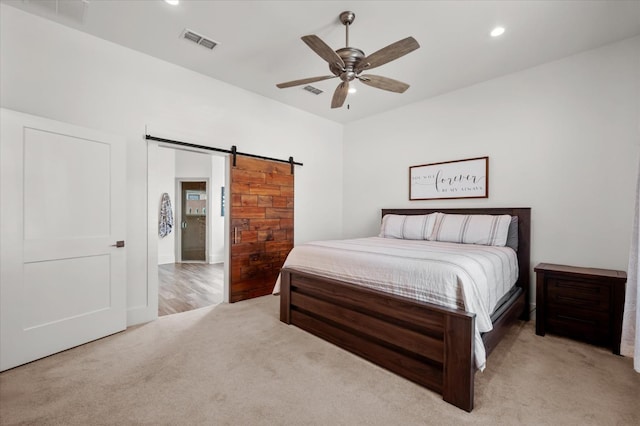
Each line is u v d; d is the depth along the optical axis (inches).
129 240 113.3
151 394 70.1
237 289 147.9
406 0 85.4
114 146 105.1
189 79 130.5
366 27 98.4
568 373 80.5
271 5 88.9
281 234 169.0
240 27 99.9
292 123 175.5
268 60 122.2
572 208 116.6
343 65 86.4
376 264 86.9
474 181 143.5
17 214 82.3
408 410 65.3
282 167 169.3
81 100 102.1
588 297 98.0
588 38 104.5
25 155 84.0
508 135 133.0
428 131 162.1
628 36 103.6
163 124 122.5
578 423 61.2
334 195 203.2
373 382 76.0
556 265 115.9
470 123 145.4
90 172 98.7
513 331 111.0
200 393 70.8
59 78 97.7
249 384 74.7
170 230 266.4
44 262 87.6
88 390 71.4
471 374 64.6
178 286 180.1
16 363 81.5
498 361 87.3
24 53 91.2
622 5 86.7
